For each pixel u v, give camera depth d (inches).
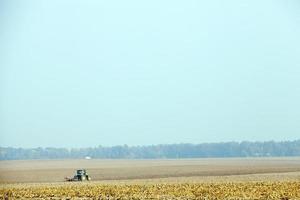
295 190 4918.8
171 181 6904.5
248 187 5280.5
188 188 5275.6
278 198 4375.0
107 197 4623.5
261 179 6939.0
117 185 6013.8
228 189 5078.7
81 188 5526.6
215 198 4416.8
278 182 6023.6
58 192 5083.7
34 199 4530.0
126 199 4448.8
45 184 6766.7
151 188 5359.3
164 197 4542.3
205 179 7303.2
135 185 5900.6
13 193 5019.7
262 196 4522.6
